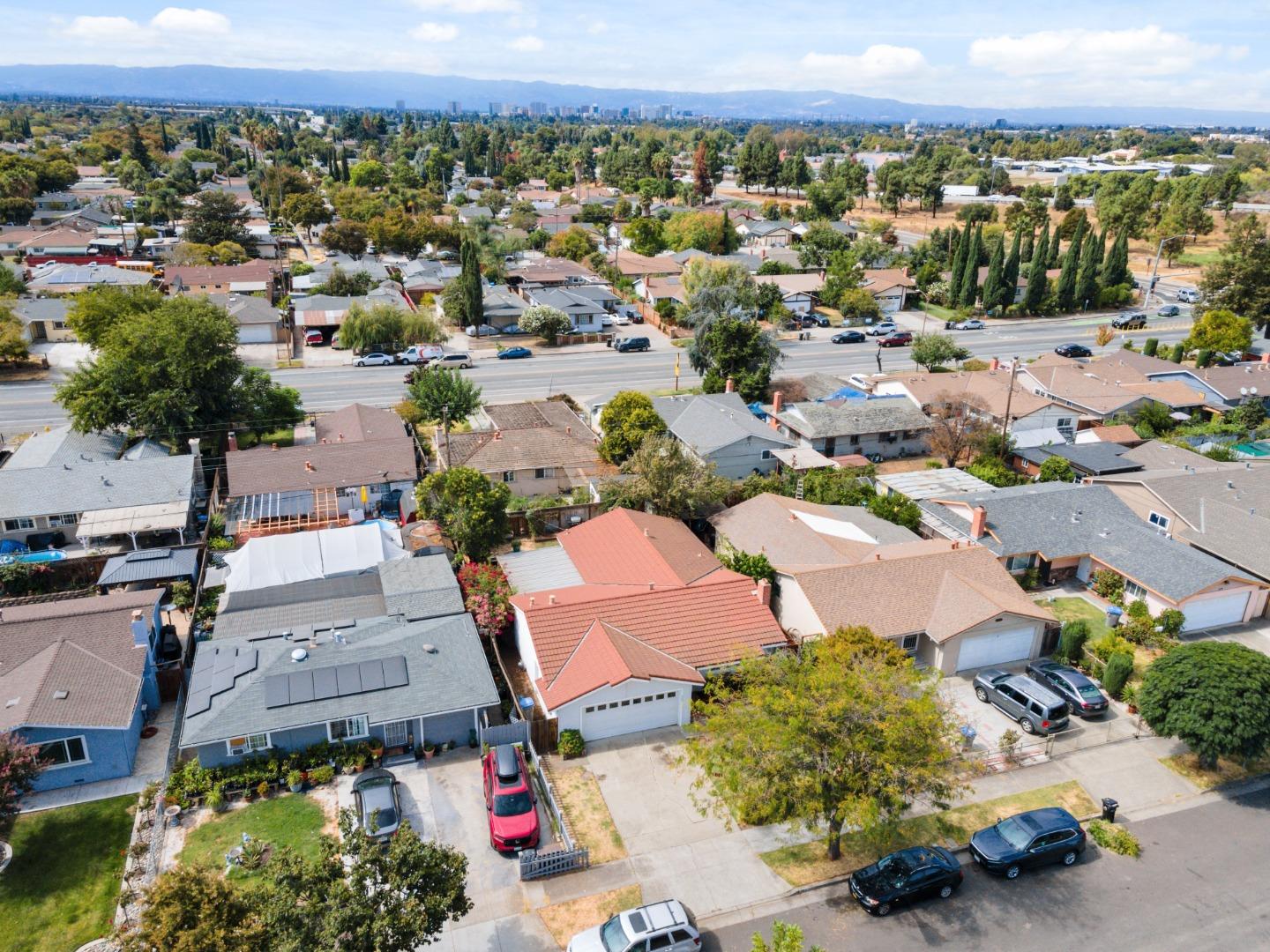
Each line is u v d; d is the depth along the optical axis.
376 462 54.84
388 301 94.56
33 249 120.94
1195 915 26.50
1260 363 81.75
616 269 122.44
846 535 45.69
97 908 25.97
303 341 93.31
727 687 35.47
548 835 28.94
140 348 58.88
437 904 21.02
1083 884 27.72
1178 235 152.38
